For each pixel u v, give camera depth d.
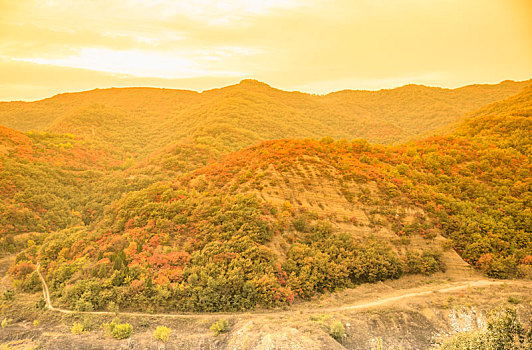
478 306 54.66
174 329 54.41
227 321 54.53
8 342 55.03
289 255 68.00
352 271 67.25
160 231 77.25
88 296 63.09
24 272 80.25
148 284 62.59
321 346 45.03
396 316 53.59
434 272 68.81
